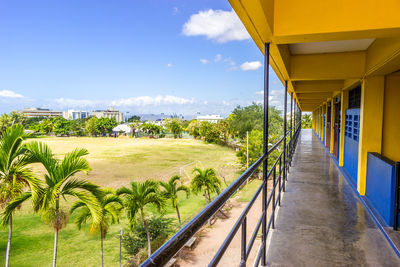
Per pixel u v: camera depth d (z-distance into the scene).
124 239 12.33
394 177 2.86
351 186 4.70
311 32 2.13
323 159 7.76
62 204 18.61
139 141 65.69
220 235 11.47
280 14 2.18
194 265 8.73
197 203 18.02
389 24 2.03
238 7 1.64
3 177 7.83
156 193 11.27
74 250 12.79
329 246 2.51
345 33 2.13
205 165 33.44
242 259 1.21
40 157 8.20
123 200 10.57
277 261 2.23
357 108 5.10
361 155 4.10
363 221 3.12
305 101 11.19
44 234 14.66
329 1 2.12
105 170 31.80
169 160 38.00
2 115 48.31
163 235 12.36
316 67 4.11
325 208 3.58
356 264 2.19
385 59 3.01
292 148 7.93
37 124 75.50
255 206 15.05
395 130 3.98
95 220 8.91
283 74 3.94
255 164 1.50
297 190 4.45
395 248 2.40
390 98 3.97
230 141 53.72
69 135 78.56
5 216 8.16
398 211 2.76
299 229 2.90
